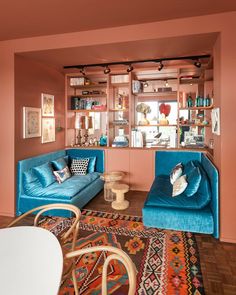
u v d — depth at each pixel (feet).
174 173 12.10
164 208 9.40
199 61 12.56
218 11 8.48
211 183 9.43
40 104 13.25
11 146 11.20
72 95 16.56
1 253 3.96
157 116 16.17
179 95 14.32
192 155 13.96
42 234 4.62
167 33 9.21
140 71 14.56
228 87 8.65
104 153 15.55
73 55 11.66
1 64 11.25
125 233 9.43
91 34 10.08
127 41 9.70
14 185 11.27
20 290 3.11
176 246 8.41
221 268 7.17
